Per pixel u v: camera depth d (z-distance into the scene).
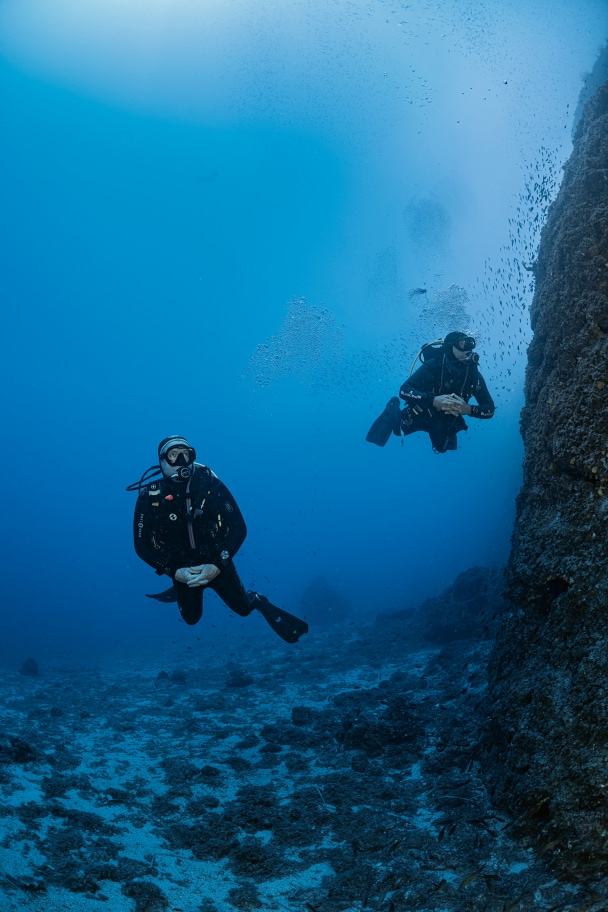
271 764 7.75
